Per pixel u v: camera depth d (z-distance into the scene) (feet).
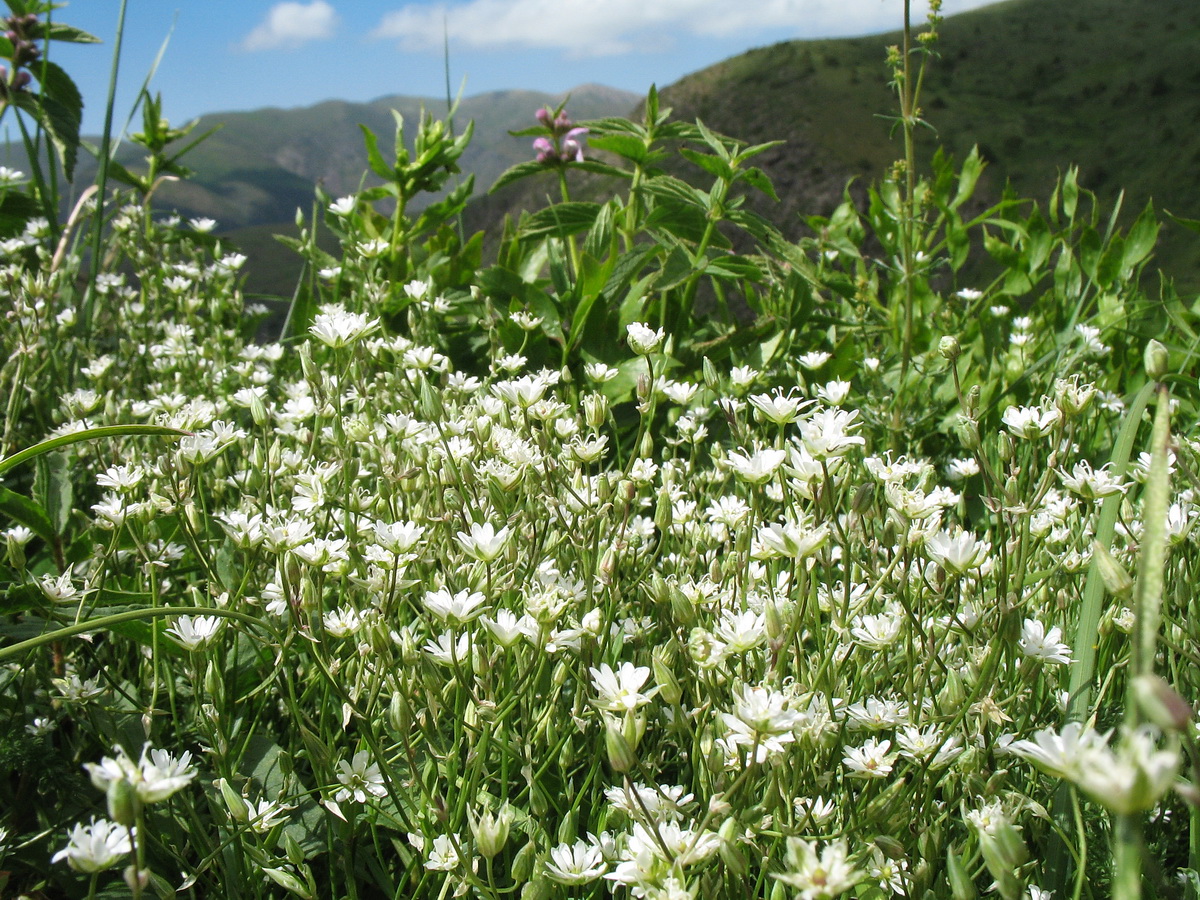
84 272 2.26
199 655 0.86
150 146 2.07
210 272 1.99
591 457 1.00
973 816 0.73
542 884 0.72
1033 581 0.99
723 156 1.62
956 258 2.04
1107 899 0.80
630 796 0.69
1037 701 0.92
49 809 0.96
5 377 1.30
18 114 1.80
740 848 0.74
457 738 0.81
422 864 0.84
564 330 1.74
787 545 0.73
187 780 0.63
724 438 1.60
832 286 1.92
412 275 1.97
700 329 1.92
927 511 0.81
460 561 0.98
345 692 0.81
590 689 0.84
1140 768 0.45
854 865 0.65
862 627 0.84
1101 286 1.94
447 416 1.14
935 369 1.69
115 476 0.95
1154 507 0.54
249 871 0.83
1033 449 0.91
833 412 0.80
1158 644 0.86
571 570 1.01
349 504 1.00
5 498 1.04
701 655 0.76
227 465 1.27
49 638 0.74
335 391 1.06
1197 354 1.57
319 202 1.97
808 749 0.76
